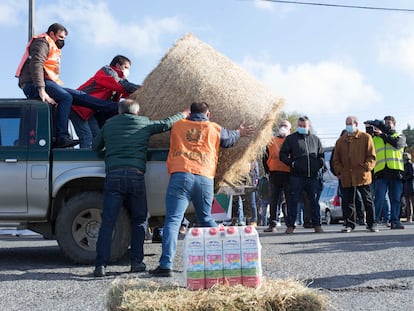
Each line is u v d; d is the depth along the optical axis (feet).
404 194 49.98
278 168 34.24
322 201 61.52
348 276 17.10
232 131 19.40
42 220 21.03
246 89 20.45
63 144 21.52
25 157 20.65
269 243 26.66
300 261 20.12
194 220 21.06
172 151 18.67
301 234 32.09
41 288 16.24
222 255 12.15
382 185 35.86
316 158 32.19
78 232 20.44
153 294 10.94
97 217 20.44
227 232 12.27
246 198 38.29
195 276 12.01
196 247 12.12
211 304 10.42
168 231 17.89
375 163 32.60
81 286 16.49
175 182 18.15
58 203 21.27
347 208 33.27
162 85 20.53
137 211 19.02
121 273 18.66
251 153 20.68
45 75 21.98
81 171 20.52
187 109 20.26
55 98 21.81
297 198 32.35
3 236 38.29
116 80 23.11
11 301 14.69
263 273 17.79
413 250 22.50
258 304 10.55
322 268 18.56
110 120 19.31
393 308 13.26
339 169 32.81
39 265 20.74
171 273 17.74
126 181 18.63
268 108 20.34
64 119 21.68
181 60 20.56
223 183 21.07
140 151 19.02
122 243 20.04
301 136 32.12
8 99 21.53
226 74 20.54
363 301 13.96
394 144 35.32
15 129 20.95
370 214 32.96
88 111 23.22
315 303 10.85
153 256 23.04
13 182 20.52
